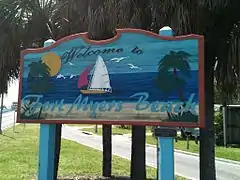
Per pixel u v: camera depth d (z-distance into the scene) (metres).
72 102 4.37
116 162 9.61
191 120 3.82
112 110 4.16
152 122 3.96
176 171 8.70
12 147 12.30
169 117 3.90
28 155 9.91
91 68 4.33
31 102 4.57
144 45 4.11
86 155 10.77
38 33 6.16
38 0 6.05
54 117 4.43
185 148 14.08
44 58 4.57
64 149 12.39
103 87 4.23
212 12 4.64
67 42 4.50
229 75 5.05
